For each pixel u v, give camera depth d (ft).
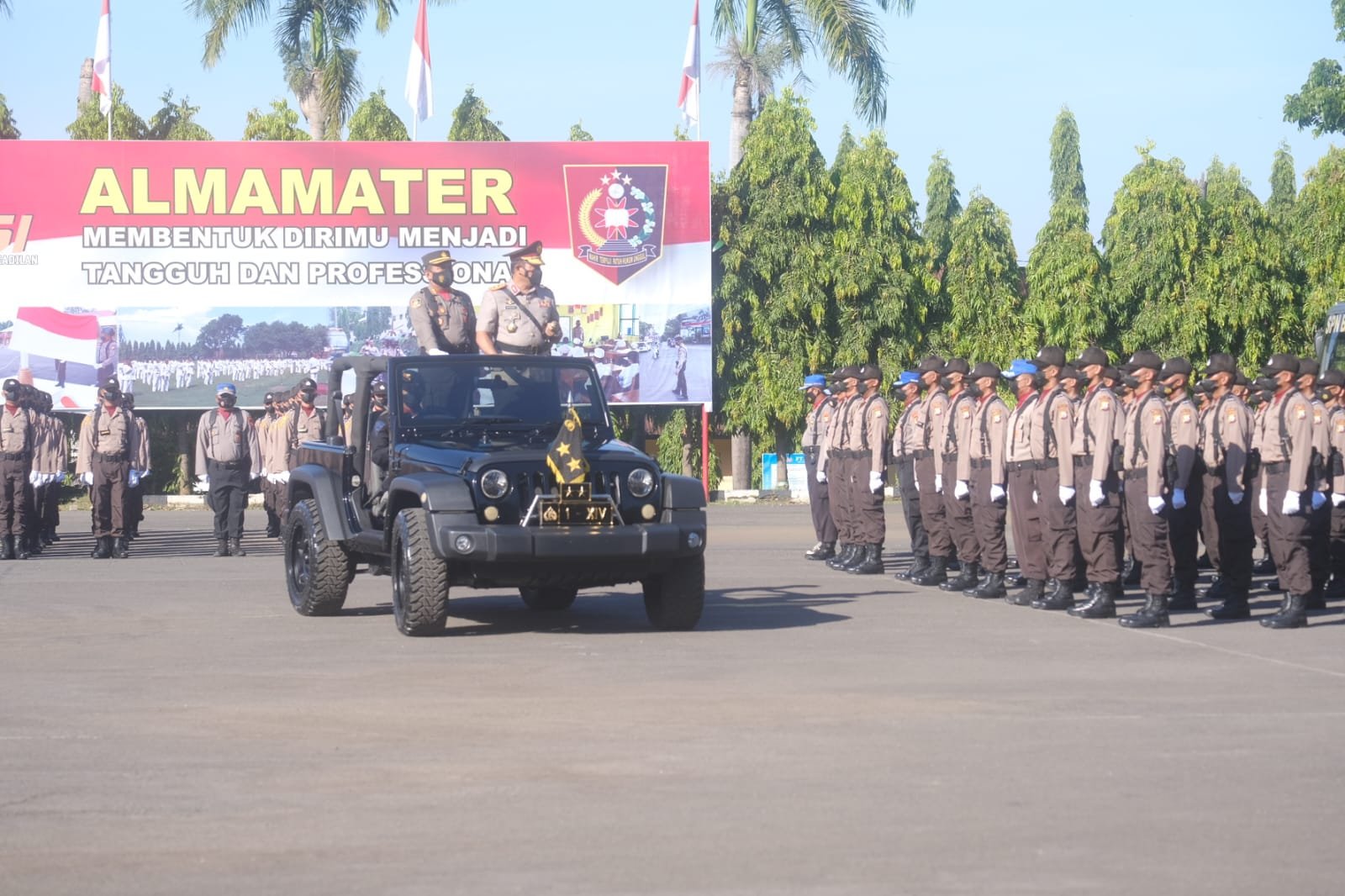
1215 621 43.29
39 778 23.18
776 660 34.76
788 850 19.26
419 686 31.17
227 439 68.39
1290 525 41.39
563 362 43.34
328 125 123.24
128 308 107.04
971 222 116.06
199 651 36.52
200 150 107.14
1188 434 45.39
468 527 37.40
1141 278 110.52
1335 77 128.67
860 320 113.70
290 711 28.48
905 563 63.87
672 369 108.88
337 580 43.39
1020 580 53.72
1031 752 24.80
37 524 70.69
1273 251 111.24
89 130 137.39
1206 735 26.13
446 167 107.96
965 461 50.85
